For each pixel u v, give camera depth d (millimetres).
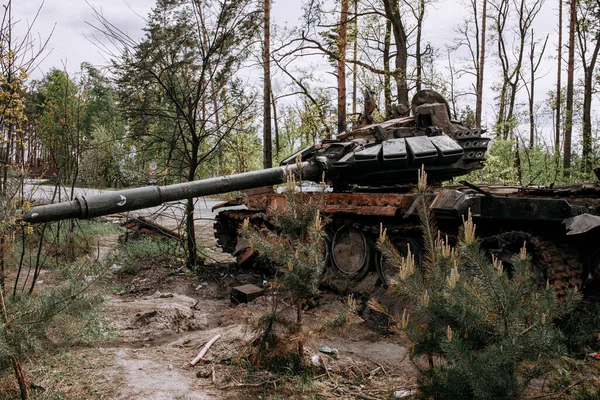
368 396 4441
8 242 4637
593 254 6102
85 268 3918
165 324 6379
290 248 4867
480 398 3205
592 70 20672
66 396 4098
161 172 11938
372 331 6570
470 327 3525
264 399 4297
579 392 3621
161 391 4289
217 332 5887
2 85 6180
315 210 4898
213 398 4234
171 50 10125
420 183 4336
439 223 7039
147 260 10562
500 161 18422
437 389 3490
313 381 4723
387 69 18516
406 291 3775
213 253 12078
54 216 6082
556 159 20500
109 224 15633
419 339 3701
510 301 3367
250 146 25078
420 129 8227
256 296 7766
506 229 6414
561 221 5445
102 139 23125
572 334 5668
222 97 11375
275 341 4801
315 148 8703
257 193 9688
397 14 17062
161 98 11344
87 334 5738
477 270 3605
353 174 8055
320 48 15609
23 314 3650
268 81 15336
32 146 8805
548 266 5648
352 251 8133
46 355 4637
